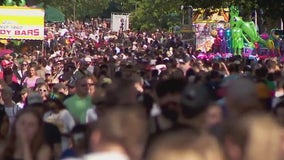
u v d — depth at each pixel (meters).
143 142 8.99
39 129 13.60
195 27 80.31
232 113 11.73
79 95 20.95
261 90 16.23
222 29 74.19
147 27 154.25
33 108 14.45
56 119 19.19
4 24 58.50
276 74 26.66
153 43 109.25
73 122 19.39
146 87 22.34
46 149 13.70
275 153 8.17
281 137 9.02
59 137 15.98
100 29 180.50
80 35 142.88
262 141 8.17
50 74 41.84
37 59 54.88
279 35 68.25
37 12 58.50
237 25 69.88
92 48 91.00
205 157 7.55
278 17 46.78
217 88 20.59
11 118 23.84
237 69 31.34
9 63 47.16
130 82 12.84
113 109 9.01
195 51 70.50
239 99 11.79
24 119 13.51
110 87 12.32
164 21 151.38
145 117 9.48
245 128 8.32
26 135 13.46
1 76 36.47
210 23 79.44
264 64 35.72
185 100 11.28
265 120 8.27
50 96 26.42
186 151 7.52
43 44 72.19
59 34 129.12
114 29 161.25
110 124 8.80
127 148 8.80
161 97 13.34
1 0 73.06
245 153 8.29
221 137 9.13
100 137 8.95
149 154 7.68
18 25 58.50
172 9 111.62
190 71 26.28
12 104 24.34
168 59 45.69
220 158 7.71
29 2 105.62
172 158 7.49
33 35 58.84
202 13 55.12
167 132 8.02
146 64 38.44
